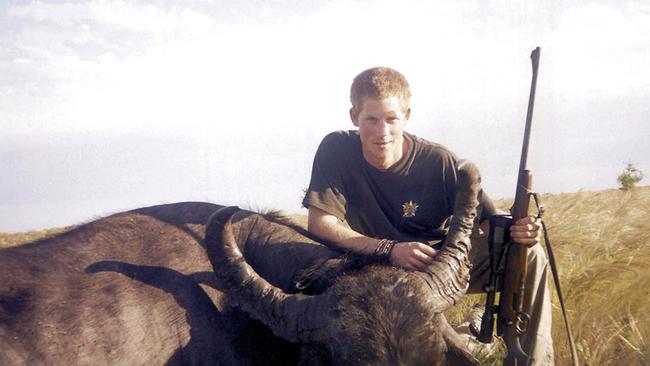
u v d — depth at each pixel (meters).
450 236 1.78
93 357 1.67
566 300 2.66
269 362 1.85
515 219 1.95
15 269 1.79
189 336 1.80
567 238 3.29
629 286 2.63
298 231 2.06
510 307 1.97
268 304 1.69
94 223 2.01
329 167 2.07
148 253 1.91
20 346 1.62
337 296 1.62
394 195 2.06
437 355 1.56
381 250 1.81
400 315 1.56
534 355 2.11
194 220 2.04
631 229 3.39
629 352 2.25
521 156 1.95
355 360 1.53
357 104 1.96
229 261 1.73
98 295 1.77
